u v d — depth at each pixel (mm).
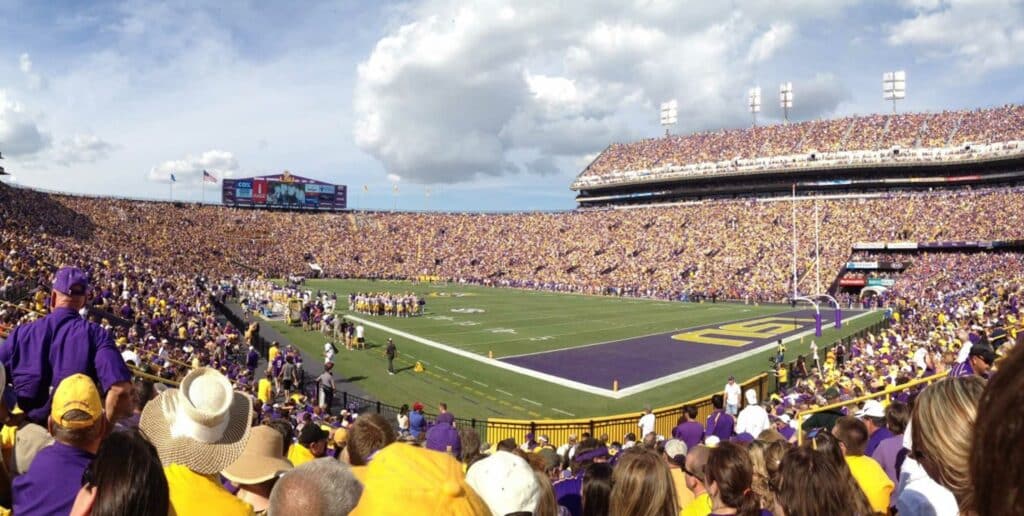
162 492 2240
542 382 24172
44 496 2793
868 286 59594
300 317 38625
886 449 5379
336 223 98938
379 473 2209
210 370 3152
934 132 78875
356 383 23797
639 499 3494
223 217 91875
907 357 19906
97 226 68625
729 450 3695
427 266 89750
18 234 32375
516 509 2756
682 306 55438
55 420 2887
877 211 69312
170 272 46469
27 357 4039
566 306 54500
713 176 91812
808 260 65188
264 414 11422
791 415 13586
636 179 100312
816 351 26234
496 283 81750
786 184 88062
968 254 59906
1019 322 18891
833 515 3400
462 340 34000
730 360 28703
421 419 13492
